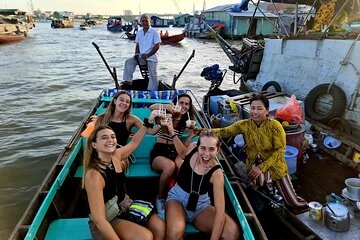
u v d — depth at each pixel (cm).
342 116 591
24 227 261
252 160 364
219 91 782
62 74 1484
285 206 372
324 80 647
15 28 3456
